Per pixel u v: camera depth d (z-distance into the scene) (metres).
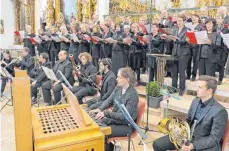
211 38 3.71
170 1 7.66
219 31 3.82
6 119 4.14
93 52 5.61
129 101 2.49
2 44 9.53
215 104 2.13
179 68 4.05
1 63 5.30
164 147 2.36
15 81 1.40
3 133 3.59
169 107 3.67
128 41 4.59
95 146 1.65
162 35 4.12
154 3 7.46
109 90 3.38
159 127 2.35
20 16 9.86
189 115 2.34
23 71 1.47
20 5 9.81
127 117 2.15
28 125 1.46
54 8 9.45
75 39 5.83
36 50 7.10
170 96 3.91
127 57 4.91
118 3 7.93
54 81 4.37
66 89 2.33
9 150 3.11
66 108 2.12
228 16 4.28
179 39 3.96
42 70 4.75
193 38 3.50
